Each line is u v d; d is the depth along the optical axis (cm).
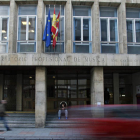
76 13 1371
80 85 1616
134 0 1335
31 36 1334
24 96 1620
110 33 1361
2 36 1312
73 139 945
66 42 1281
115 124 613
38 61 1221
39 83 1247
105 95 1641
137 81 1555
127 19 1377
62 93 1609
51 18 1356
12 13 1280
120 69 1431
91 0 1313
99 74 1269
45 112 1260
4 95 1623
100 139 614
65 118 1341
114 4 1349
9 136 983
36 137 966
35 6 1362
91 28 1348
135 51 1341
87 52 1329
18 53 1223
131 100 1644
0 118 1103
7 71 1530
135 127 601
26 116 1401
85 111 838
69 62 1230
